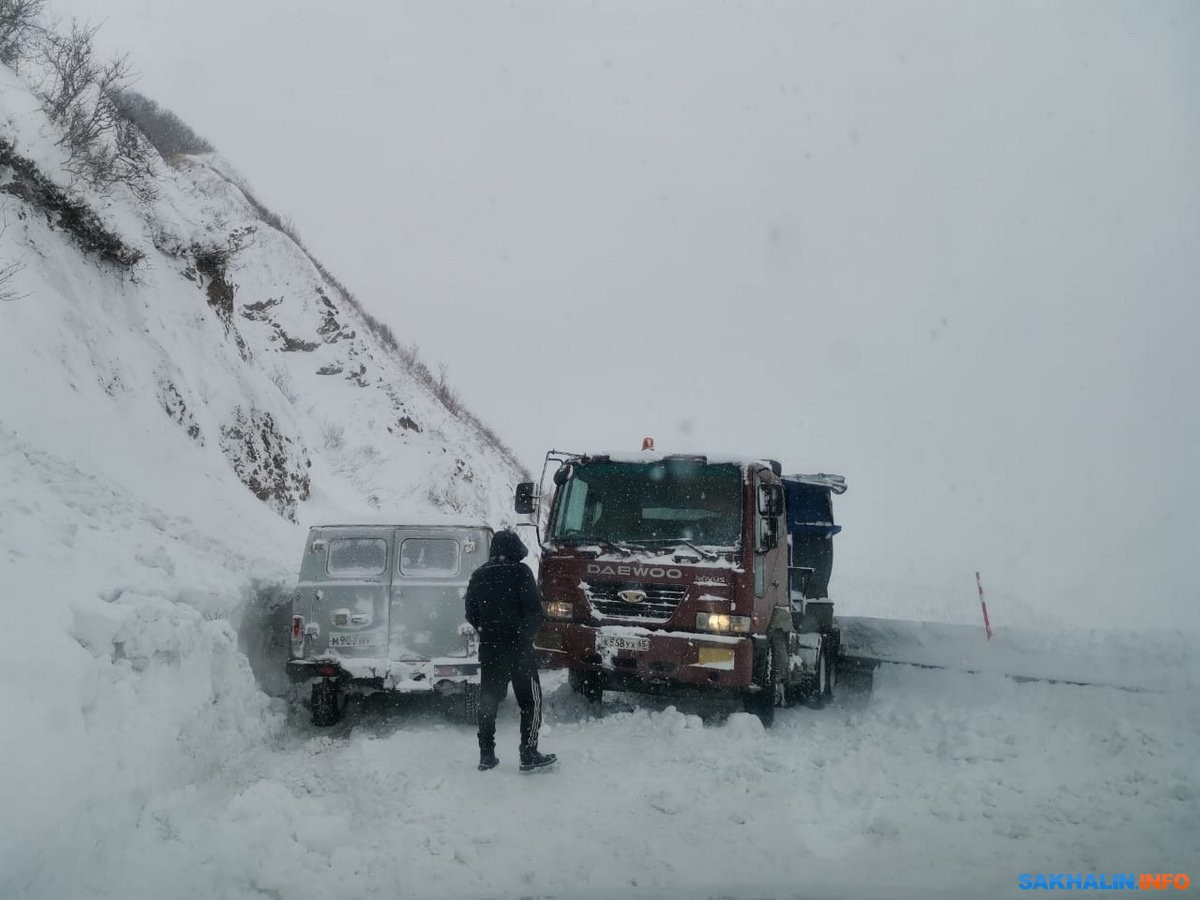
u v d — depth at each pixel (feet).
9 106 41.73
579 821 18.95
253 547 40.47
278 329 94.32
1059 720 27.73
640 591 29.55
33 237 40.19
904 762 23.86
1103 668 30.14
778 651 31.99
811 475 40.19
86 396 37.76
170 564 25.82
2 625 16.90
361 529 30.04
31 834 13.58
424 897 15.17
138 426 41.32
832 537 39.40
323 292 102.17
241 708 24.77
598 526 31.27
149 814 17.11
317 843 17.10
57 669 16.98
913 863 16.72
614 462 32.07
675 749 25.12
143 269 50.21
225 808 18.94
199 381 52.39
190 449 45.37
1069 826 18.62
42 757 15.05
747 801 20.39
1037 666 31.40
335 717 29.40
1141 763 23.08
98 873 14.69
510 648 23.02
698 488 30.89
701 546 29.81
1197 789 20.53
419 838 17.74
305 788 21.27
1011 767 23.13
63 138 44.62
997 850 17.30
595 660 29.45
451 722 30.07
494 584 23.26
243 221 103.96
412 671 28.71
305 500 63.05
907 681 33.91
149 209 54.60
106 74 49.65
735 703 34.30
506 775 22.41
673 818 19.20
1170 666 29.17
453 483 92.53
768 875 16.16
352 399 92.94
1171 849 17.17
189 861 15.93
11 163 39.91
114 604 20.51
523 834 18.12
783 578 33.96
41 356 36.04
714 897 15.21
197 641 22.85
